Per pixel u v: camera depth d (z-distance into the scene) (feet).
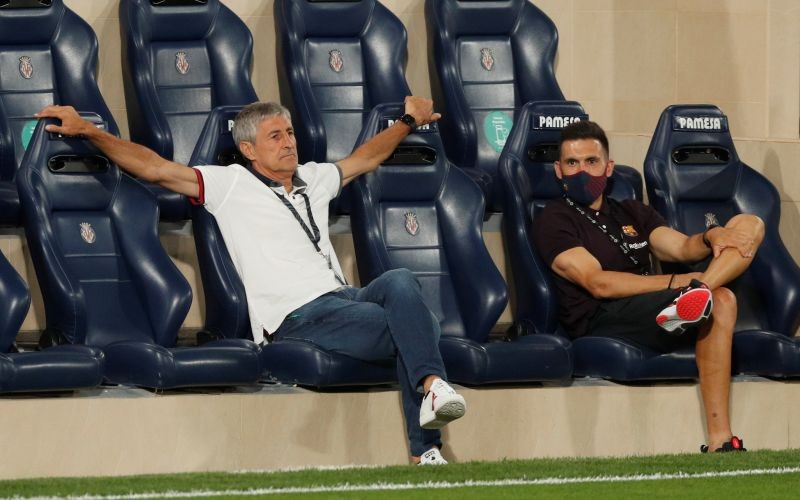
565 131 69.82
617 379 66.90
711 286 66.28
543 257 69.72
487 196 78.69
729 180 76.02
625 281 67.46
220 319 66.95
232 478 52.16
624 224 70.28
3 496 47.88
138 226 67.62
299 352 60.85
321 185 65.41
